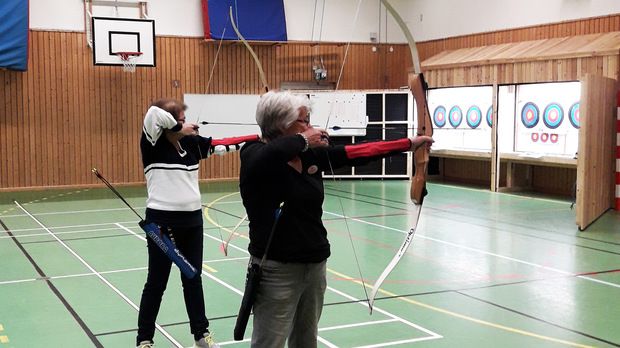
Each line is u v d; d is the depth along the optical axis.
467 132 13.00
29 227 8.17
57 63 12.37
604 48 9.79
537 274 5.75
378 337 4.09
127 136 13.02
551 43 11.16
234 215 9.09
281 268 2.48
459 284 5.41
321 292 2.61
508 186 11.95
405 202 10.38
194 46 13.41
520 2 12.07
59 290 5.23
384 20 14.96
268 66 14.08
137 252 6.68
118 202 10.52
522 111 11.73
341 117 13.37
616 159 9.37
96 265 6.10
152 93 13.15
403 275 5.72
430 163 14.30
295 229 2.48
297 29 14.23
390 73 15.10
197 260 3.69
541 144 11.43
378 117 13.44
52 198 11.05
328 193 11.52
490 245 7.03
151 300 3.68
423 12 14.52
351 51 14.73
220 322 4.42
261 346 2.53
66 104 12.52
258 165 2.43
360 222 8.49
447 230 7.91
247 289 2.50
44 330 4.24
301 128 2.57
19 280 5.54
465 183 13.29
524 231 7.85
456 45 13.62
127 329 4.26
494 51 12.16
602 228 8.04
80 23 12.47
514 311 4.65
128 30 12.34
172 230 3.58
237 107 13.09
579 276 5.68
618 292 5.16
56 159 12.53
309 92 13.30
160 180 3.57
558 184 11.52
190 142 3.71
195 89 13.49
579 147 7.89
